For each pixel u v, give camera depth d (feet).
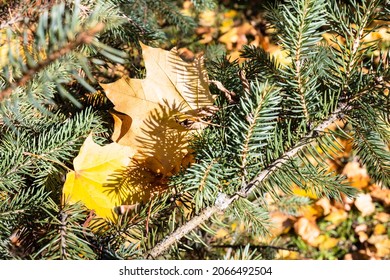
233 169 2.86
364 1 2.89
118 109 3.03
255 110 2.79
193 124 2.97
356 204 5.99
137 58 3.65
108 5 3.08
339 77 2.91
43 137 2.99
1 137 3.06
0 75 2.75
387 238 5.97
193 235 2.99
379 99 2.85
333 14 2.92
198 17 4.87
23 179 2.99
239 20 5.24
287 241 5.63
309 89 2.85
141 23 3.63
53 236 2.81
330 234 5.96
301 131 2.88
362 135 2.97
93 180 2.95
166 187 2.99
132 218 3.00
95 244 2.89
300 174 2.88
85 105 3.26
